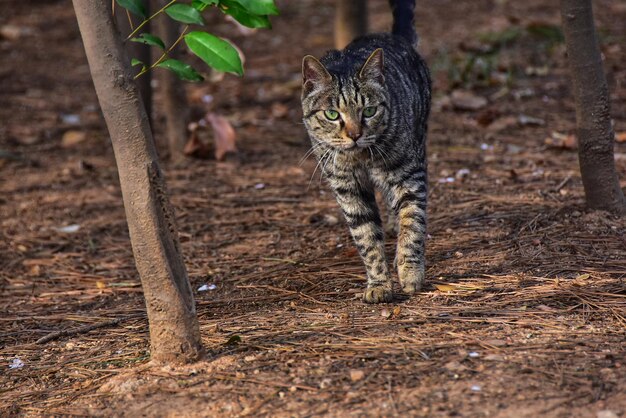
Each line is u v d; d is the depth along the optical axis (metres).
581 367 4.80
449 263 6.77
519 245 6.91
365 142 6.38
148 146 4.99
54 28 18.17
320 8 18.70
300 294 6.53
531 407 4.43
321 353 5.27
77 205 9.38
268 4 4.73
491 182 8.78
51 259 8.06
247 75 14.27
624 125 10.22
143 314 6.61
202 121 11.83
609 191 7.36
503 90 12.08
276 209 8.70
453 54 14.02
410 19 8.17
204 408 4.76
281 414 4.59
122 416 4.80
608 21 15.27
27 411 5.11
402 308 5.98
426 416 4.43
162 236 5.12
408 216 6.46
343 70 6.70
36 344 6.20
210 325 5.99
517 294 6.01
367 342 5.38
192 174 10.00
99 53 4.85
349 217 6.54
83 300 7.11
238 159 10.45
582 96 7.18
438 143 10.30
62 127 12.23
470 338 5.32
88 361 5.74
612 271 6.25
